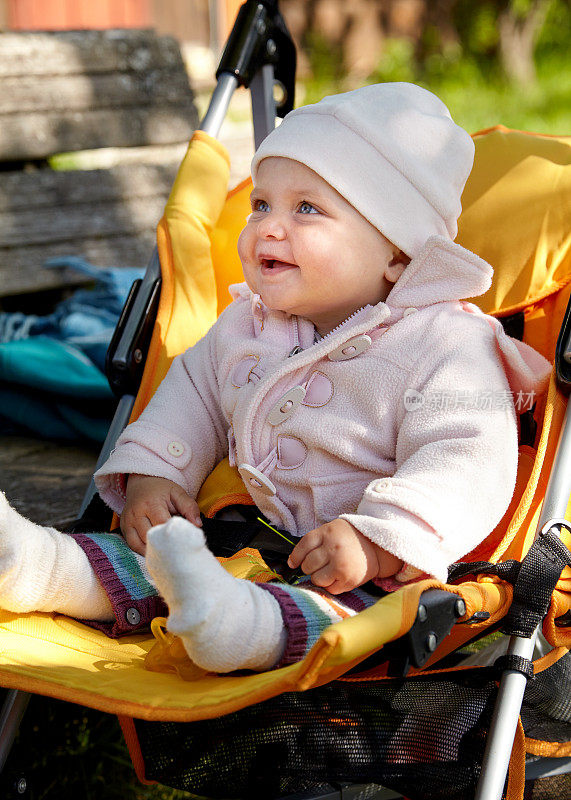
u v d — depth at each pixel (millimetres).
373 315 1403
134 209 3188
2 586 1196
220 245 1821
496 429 1277
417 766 1192
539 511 1325
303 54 8648
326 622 1143
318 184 1385
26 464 2336
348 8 9023
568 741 1473
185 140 3328
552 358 1614
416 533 1184
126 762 1698
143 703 1044
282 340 1494
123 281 2715
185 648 1074
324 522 1388
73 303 2715
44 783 1655
